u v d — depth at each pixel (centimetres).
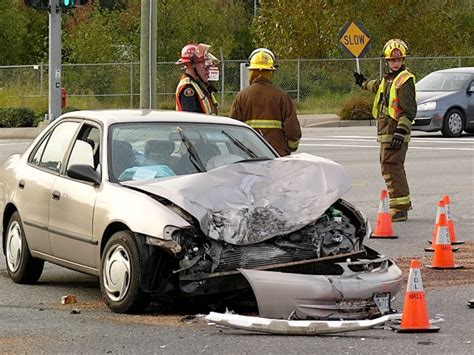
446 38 6294
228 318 1039
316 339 995
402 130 1856
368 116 4869
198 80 1652
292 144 1612
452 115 3834
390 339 995
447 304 1189
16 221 1353
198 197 1113
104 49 6241
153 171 1204
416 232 1762
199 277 1069
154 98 3167
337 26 6038
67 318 1119
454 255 1542
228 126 1316
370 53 6081
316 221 1141
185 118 1305
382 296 1065
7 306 1198
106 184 1186
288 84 5697
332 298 1038
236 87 5700
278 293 1033
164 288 1095
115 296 1132
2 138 4200
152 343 988
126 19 6488
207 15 6531
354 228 1160
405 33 6175
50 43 3053
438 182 2447
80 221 1206
